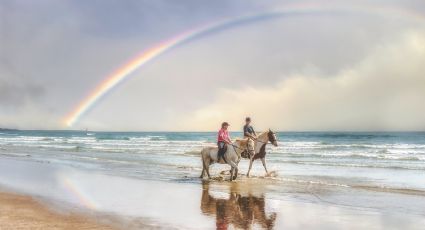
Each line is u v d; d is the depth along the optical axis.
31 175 23.89
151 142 84.06
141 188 18.33
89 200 15.07
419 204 14.05
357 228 10.73
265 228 10.75
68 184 19.86
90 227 10.73
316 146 58.97
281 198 15.41
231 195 16.16
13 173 25.11
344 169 26.42
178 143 77.12
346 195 16.02
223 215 12.38
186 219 11.78
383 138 100.00
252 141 20.84
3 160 36.06
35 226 10.80
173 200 15.06
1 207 13.57
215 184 19.45
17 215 12.24
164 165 30.16
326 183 19.50
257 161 33.47
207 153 21.53
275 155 40.03
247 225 11.09
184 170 26.66
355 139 97.69
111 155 41.94
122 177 22.75
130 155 41.66
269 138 22.00
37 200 15.05
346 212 12.75
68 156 41.09
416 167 27.48
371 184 19.06
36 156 41.25
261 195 16.12
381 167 27.75
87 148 57.66
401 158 35.12
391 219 11.73
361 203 14.27
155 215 12.36
